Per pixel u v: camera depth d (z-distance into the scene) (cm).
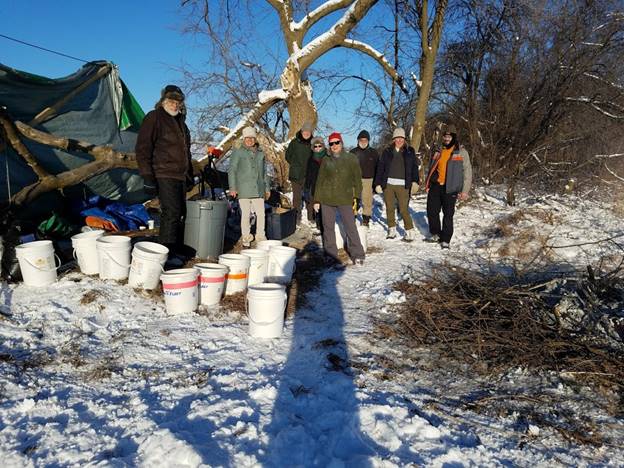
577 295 440
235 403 285
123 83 809
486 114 1573
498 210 1057
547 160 1438
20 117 659
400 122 1778
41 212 687
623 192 1216
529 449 256
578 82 1395
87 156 758
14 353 339
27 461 227
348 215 643
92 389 304
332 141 620
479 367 356
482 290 475
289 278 540
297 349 385
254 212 705
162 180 543
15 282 467
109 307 431
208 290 457
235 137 1176
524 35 1434
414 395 314
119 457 232
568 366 346
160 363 347
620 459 250
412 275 591
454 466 235
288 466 229
